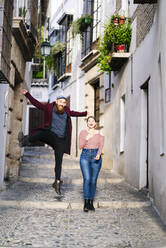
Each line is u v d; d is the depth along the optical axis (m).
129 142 11.67
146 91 10.25
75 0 20.89
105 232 6.16
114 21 12.72
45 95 28.77
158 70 7.86
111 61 12.66
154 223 6.79
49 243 5.43
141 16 10.65
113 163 14.19
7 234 5.80
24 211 7.58
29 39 11.35
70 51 21.16
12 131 12.02
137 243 5.52
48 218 7.06
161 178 7.25
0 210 7.55
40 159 16.41
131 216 7.42
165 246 5.29
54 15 25.23
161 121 7.55
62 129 8.24
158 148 7.73
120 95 13.32
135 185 10.66
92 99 17.67
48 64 23.56
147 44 9.66
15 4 10.09
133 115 11.21
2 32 7.40
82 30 18.16
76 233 6.06
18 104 12.13
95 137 7.98
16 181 11.12
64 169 14.08
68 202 8.22
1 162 9.17
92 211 7.88
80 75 19.17
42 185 10.72
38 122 27.88
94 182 7.96
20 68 11.37
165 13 6.91
